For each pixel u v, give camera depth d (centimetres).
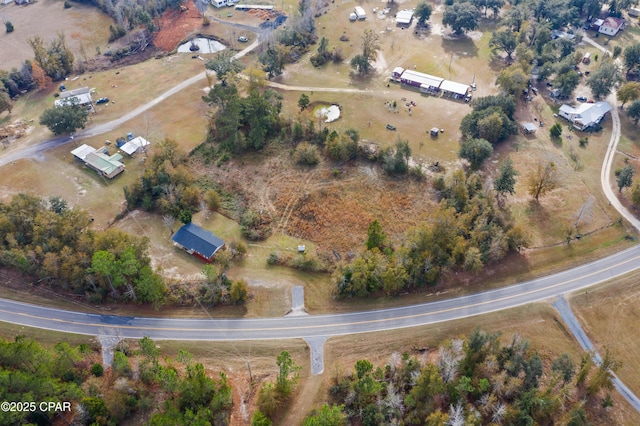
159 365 9731
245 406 9631
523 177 14975
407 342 10762
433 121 17388
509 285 11906
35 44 19638
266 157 15938
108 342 10756
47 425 8981
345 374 10069
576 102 18175
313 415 9200
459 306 11462
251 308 11488
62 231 12150
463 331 10938
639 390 9950
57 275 11800
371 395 9450
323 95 18938
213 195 14088
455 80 19650
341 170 15262
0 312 11438
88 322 11206
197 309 11469
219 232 13488
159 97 18838
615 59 19862
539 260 12444
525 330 10962
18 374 8719
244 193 14662
